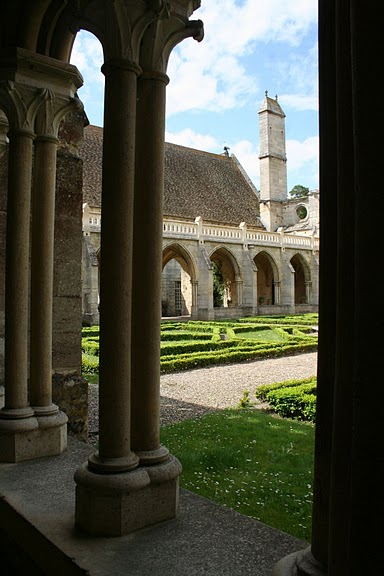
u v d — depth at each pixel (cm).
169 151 4003
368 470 111
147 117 276
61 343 515
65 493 304
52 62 386
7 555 287
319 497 168
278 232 3772
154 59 276
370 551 109
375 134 111
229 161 4547
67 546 234
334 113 163
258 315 3519
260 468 491
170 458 277
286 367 1356
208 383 1098
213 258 3819
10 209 382
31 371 394
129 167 260
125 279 258
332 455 146
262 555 227
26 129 382
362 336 114
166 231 3055
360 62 114
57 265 514
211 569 214
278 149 4344
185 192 3769
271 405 795
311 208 4156
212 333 2106
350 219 142
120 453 257
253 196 4381
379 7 110
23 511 276
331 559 143
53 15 387
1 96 383
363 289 114
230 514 274
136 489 247
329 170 164
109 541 239
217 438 607
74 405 521
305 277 4062
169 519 265
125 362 258
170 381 1129
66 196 529
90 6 264
